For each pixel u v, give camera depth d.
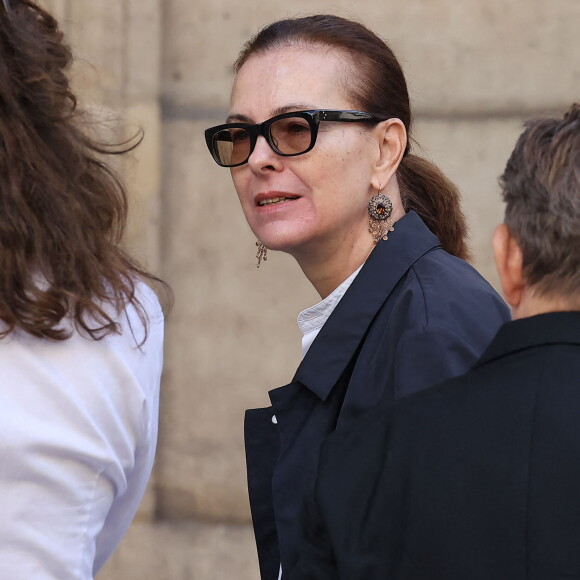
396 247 6.52
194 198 15.29
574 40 14.51
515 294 4.57
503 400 4.14
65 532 4.43
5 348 4.38
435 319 5.78
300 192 6.62
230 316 15.26
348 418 6.09
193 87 15.27
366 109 6.66
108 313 4.66
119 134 14.91
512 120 14.66
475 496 3.99
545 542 3.82
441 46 14.77
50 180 4.50
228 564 15.13
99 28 15.23
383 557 4.10
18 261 4.33
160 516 15.45
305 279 15.10
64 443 4.38
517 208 4.44
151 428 4.96
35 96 4.63
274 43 6.78
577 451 3.91
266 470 6.81
